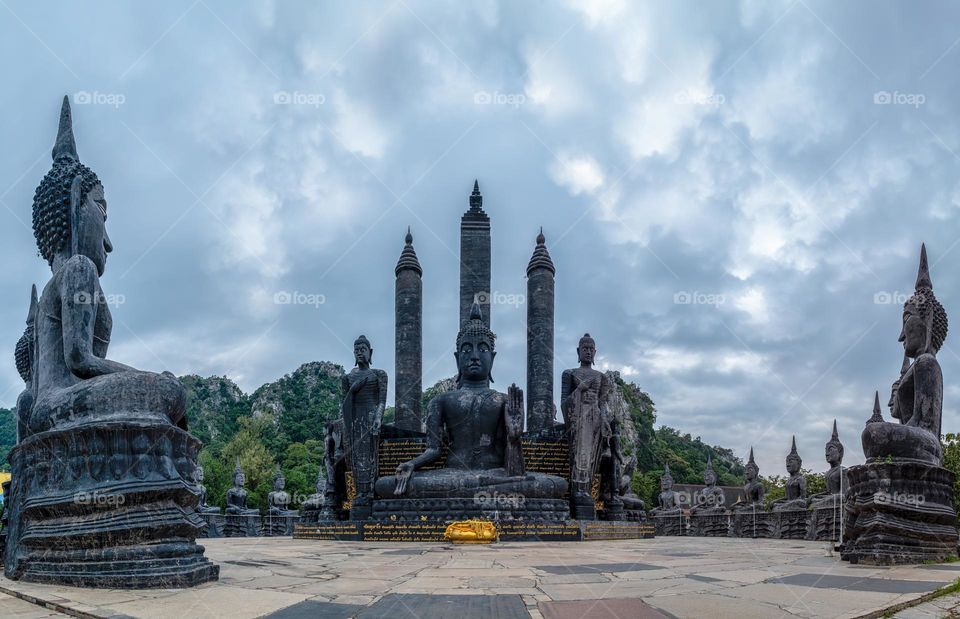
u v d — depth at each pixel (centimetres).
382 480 2425
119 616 683
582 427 2591
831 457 2809
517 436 2398
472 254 4016
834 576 1028
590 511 2527
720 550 1750
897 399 1509
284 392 11806
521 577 1014
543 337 3366
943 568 1147
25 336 1300
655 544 2119
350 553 1573
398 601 777
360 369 2669
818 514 2791
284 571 1110
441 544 2003
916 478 1276
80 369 1004
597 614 700
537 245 3506
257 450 9050
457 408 2545
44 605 768
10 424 8788
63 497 902
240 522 4044
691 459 10725
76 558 897
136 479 902
